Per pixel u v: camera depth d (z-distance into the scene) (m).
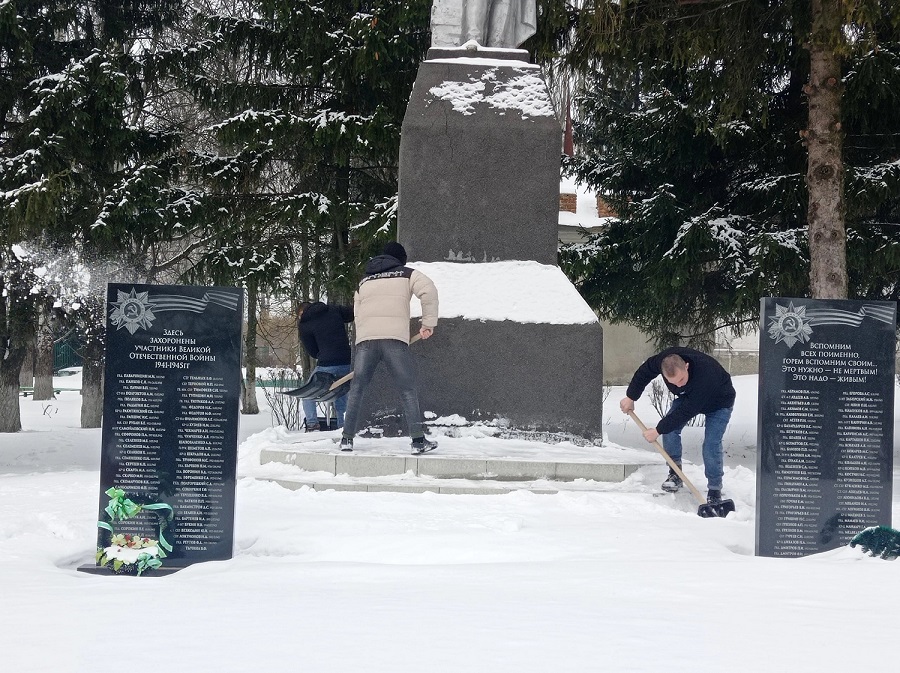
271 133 15.92
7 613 3.52
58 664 2.80
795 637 3.17
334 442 8.71
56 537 5.61
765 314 5.52
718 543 5.61
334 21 16.72
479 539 5.43
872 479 5.50
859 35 10.82
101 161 15.46
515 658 2.86
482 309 9.25
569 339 9.18
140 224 15.54
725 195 15.25
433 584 4.13
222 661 2.82
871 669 2.81
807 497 5.51
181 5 18.45
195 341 5.16
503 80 10.12
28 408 29.12
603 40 11.62
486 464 7.78
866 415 5.50
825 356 5.50
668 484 7.65
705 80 12.57
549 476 7.81
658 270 14.20
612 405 22.75
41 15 16.33
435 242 9.86
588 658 2.87
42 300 15.94
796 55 13.41
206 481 5.16
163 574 4.86
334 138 15.63
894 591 4.01
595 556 5.07
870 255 13.39
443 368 9.16
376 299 7.98
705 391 6.93
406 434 9.10
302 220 16.11
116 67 15.01
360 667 2.76
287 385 23.69
